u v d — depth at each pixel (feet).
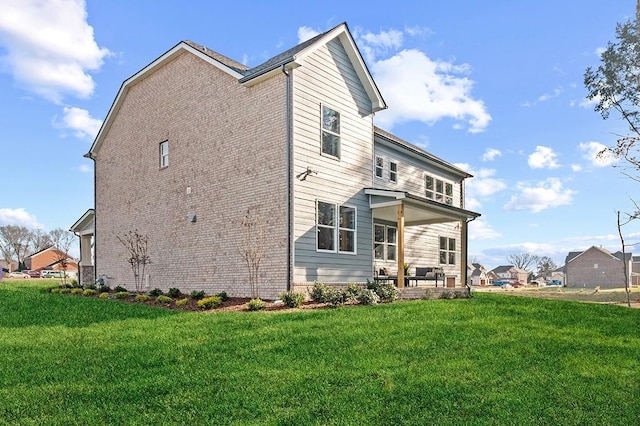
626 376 18.62
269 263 41.50
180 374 19.29
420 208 49.16
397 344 23.36
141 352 22.98
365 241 48.11
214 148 47.96
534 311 35.27
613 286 215.72
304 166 41.73
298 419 14.65
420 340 24.11
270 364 20.40
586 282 223.51
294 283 39.73
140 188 57.52
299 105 41.91
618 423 14.19
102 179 65.00
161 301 42.86
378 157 60.23
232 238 44.98
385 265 58.18
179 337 26.21
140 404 16.16
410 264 64.03
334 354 21.75
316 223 42.47
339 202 45.39
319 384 17.65
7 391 17.52
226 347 23.48
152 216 55.06
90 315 35.47
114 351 23.38
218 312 35.65
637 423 14.19
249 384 17.85
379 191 47.24
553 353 21.97
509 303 41.88
